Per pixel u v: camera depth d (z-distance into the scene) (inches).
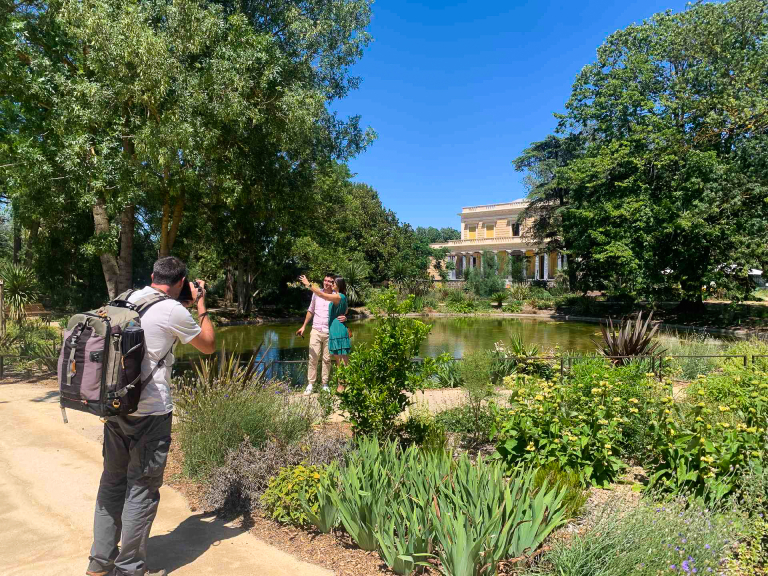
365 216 1662.2
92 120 395.2
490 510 120.9
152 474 106.3
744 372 262.5
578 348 705.6
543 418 170.2
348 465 152.9
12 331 477.7
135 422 104.4
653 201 1074.1
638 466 177.8
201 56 439.2
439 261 2340.1
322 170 597.0
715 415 176.6
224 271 1424.7
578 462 161.2
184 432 184.5
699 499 131.0
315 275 1143.6
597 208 1133.7
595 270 1270.9
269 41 451.5
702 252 1012.5
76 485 159.8
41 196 428.1
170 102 411.2
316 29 504.4
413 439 186.4
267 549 123.0
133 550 105.3
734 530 120.4
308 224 673.0
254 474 150.6
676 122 1040.8
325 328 280.8
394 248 1700.3
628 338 394.9
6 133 433.4
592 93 1205.1
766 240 872.9
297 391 301.0
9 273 660.1
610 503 137.3
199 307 126.0
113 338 100.7
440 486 125.7
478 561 105.0
